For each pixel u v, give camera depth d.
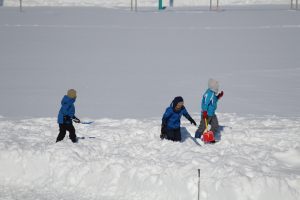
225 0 142.38
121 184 17.36
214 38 74.81
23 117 28.50
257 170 16.80
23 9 128.62
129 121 25.66
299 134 22.17
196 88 38.47
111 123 25.53
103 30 85.06
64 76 45.25
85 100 34.03
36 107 31.67
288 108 30.86
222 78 42.94
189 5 141.88
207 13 112.81
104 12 115.69
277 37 74.75
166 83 41.06
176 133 21.56
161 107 31.41
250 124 24.95
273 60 54.31
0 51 63.06
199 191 15.70
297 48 63.91
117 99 34.38
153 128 23.23
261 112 29.64
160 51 62.62
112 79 43.50
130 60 55.69
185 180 16.30
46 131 23.50
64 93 36.88
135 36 77.62
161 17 105.31
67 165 18.80
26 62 54.44
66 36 78.00
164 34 79.69
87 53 61.50
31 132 23.55
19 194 17.39
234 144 20.91
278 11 112.69
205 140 21.38
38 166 19.09
